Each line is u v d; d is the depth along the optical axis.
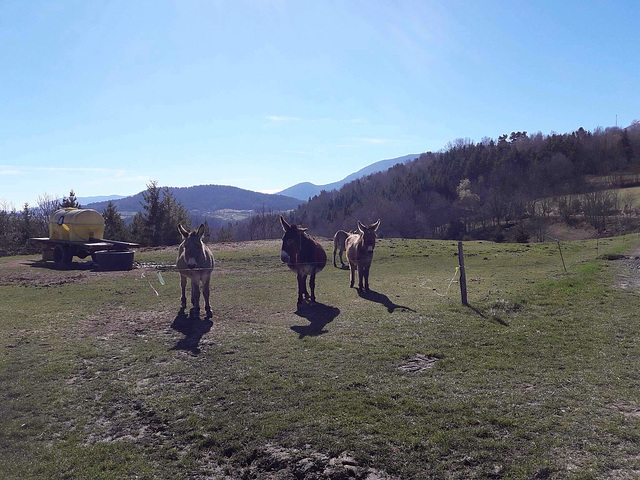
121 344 7.93
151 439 4.71
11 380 6.24
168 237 42.78
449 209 75.19
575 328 8.23
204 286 10.01
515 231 55.00
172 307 10.99
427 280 14.69
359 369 6.42
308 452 4.32
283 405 5.31
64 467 4.19
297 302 11.08
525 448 4.21
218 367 6.67
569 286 11.95
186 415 5.18
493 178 86.31
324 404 5.29
